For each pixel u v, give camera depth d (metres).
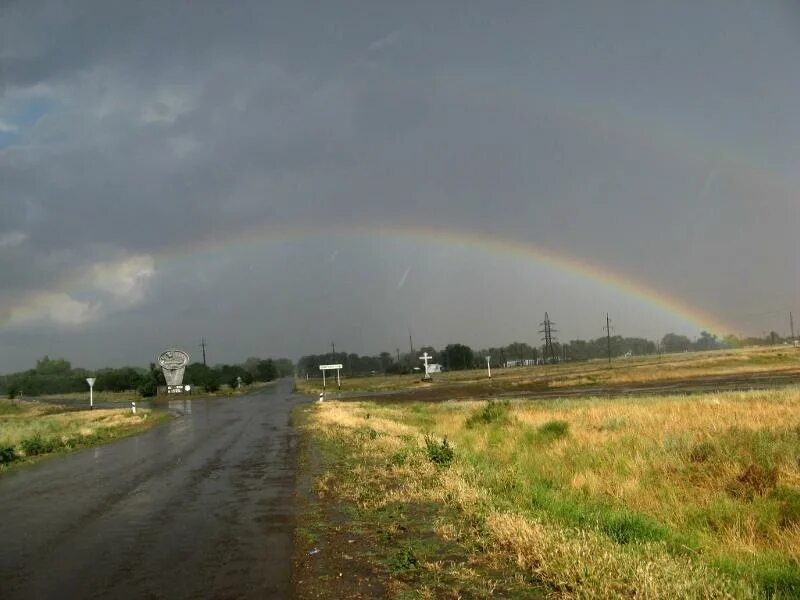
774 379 41.47
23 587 6.64
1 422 43.03
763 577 5.95
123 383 103.31
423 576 6.32
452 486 10.24
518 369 116.25
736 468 10.02
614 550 6.32
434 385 71.31
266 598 6.02
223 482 13.35
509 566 6.48
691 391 34.66
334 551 7.47
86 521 9.96
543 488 10.05
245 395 77.62
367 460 14.67
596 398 32.00
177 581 6.66
